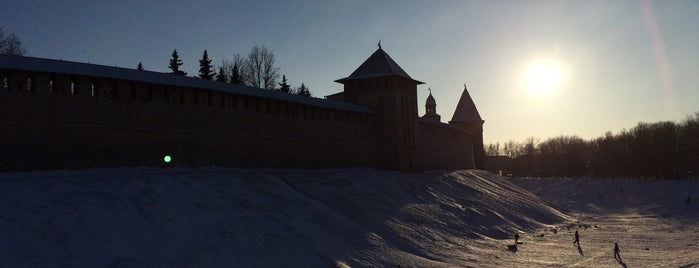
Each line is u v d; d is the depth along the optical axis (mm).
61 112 31984
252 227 31016
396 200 47375
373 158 59281
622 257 37969
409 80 65000
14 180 28328
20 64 30781
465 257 35750
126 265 23250
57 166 31500
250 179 39344
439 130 76938
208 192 34094
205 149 39594
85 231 25000
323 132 51750
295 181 43281
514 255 37594
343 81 64500
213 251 26953
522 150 194000
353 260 30906
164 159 36844
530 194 76938
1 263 21094
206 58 80750
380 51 65375
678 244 43781
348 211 40688
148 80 36438
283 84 88812
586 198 92000
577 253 39281
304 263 28703
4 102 29719
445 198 54000
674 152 121750
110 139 34094
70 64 34031
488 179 79062
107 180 31000
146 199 29891
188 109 38750
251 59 81500
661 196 88062
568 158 137750
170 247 26172
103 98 33969
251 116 43688
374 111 61031
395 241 37031
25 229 23609
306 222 35062
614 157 129250
